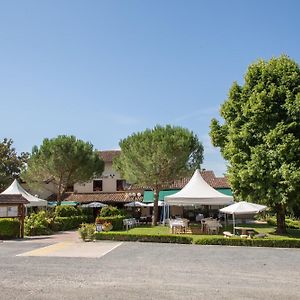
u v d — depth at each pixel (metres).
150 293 10.19
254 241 22.28
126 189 52.06
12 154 58.50
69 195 52.47
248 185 28.11
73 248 20.27
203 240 22.77
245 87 30.17
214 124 32.25
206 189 30.17
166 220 39.78
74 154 43.06
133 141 39.00
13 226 26.14
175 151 36.69
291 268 14.26
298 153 26.45
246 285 11.29
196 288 10.84
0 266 14.37
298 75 28.66
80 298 9.59
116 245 21.84
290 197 26.94
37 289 10.55
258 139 28.25
